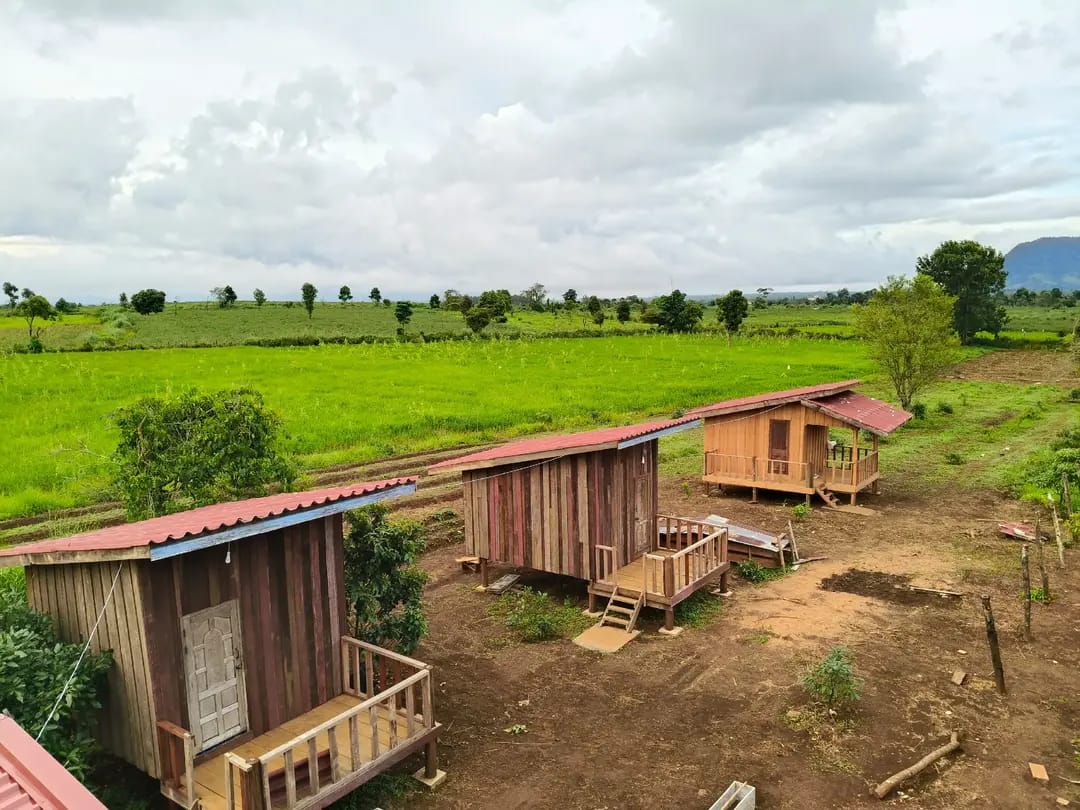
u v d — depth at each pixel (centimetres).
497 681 1364
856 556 2025
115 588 908
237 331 11200
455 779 1064
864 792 1019
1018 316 16012
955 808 982
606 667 1408
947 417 4331
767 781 1047
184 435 1636
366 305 17462
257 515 928
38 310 8275
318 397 4472
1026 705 1238
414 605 1291
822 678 1251
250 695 1008
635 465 1733
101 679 944
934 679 1329
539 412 4119
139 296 13062
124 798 927
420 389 4922
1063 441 3303
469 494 1814
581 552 1634
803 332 10831
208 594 950
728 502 2639
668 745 1145
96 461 2764
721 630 1562
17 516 2306
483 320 9888
